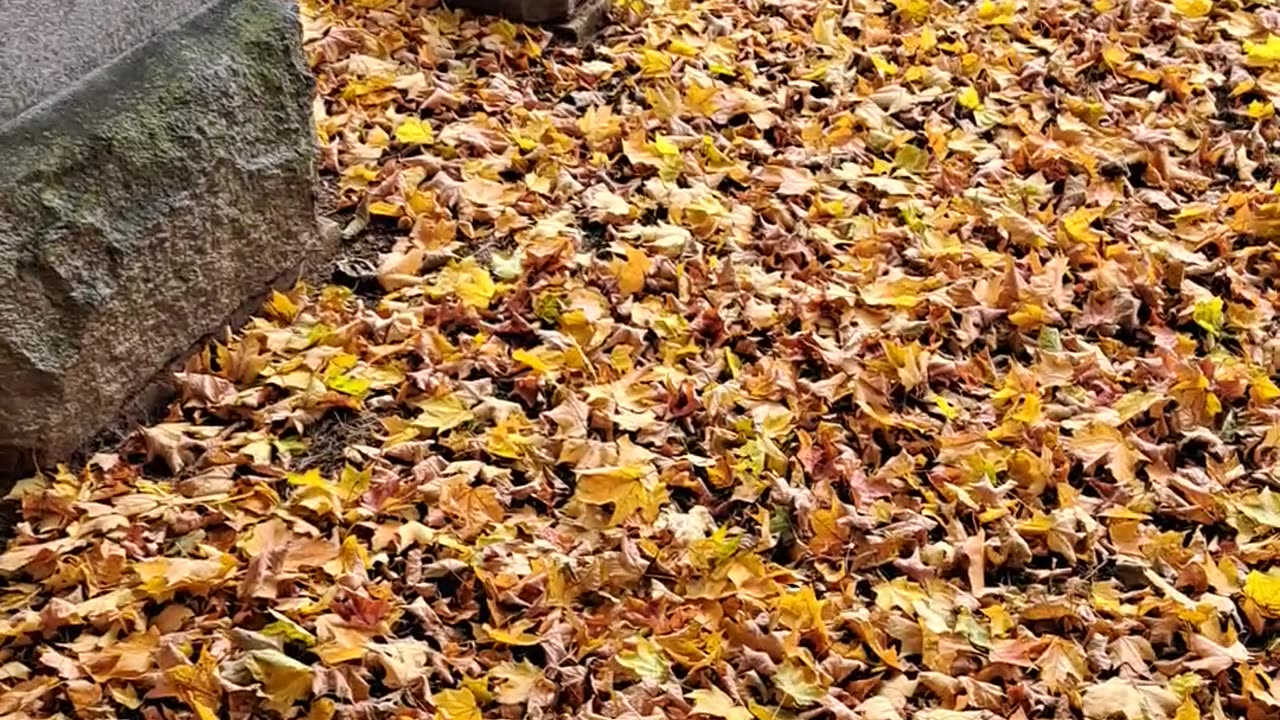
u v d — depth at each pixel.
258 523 2.28
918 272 2.91
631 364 2.64
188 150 2.48
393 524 2.30
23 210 2.23
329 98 3.33
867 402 2.56
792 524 2.33
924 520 2.32
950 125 3.37
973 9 3.81
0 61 2.20
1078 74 3.55
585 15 3.62
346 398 2.53
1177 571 2.28
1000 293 2.81
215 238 2.58
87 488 2.33
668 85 3.42
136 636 2.10
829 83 3.49
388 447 2.45
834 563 2.27
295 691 2.02
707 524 2.32
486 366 2.62
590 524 2.32
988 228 3.03
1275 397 2.61
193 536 2.27
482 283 2.79
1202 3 3.75
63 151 2.28
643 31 3.65
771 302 2.80
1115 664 2.12
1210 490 2.41
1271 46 3.58
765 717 2.01
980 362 2.68
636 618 2.14
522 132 3.25
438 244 2.93
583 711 2.00
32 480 2.32
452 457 2.46
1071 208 3.11
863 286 2.83
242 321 2.72
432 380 2.56
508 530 2.30
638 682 2.05
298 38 2.72
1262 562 2.31
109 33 2.41
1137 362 2.69
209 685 2.00
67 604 2.11
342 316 2.73
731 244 2.95
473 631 2.14
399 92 3.37
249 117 2.62
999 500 2.37
